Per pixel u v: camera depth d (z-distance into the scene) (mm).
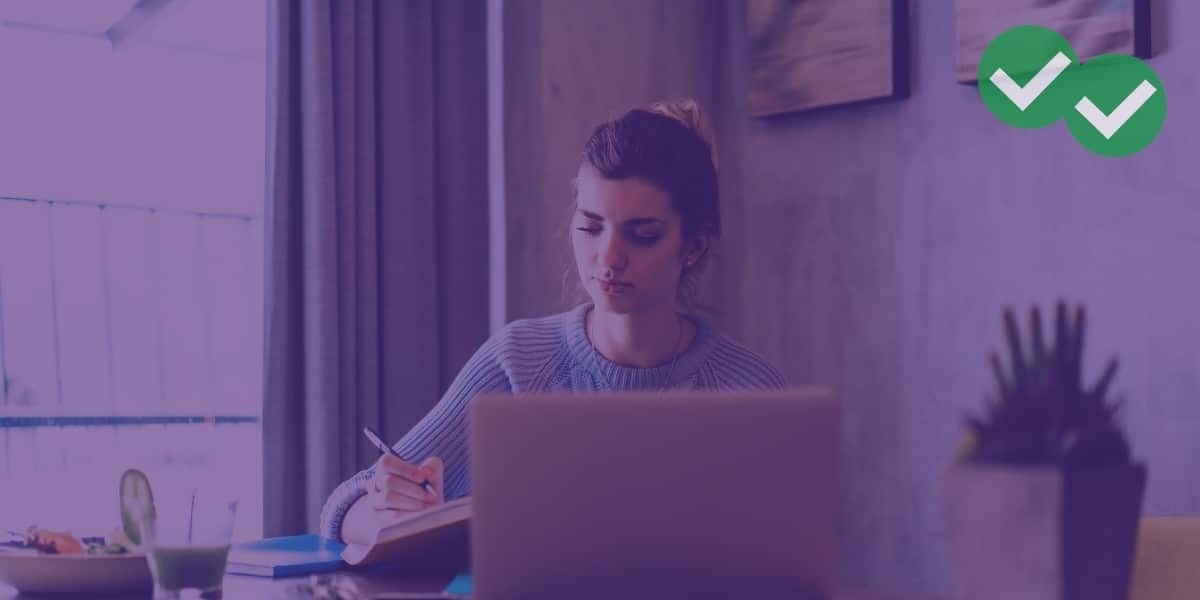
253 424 3973
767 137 3498
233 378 4098
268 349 3033
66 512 3428
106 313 4008
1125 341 2807
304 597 1354
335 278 3062
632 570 1040
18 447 3705
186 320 4074
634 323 1892
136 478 1475
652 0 3541
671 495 1037
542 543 1042
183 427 3912
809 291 3395
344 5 3125
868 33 3195
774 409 1040
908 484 3176
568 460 1041
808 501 1039
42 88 3934
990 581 873
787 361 3434
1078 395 894
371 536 1645
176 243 4039
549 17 3328
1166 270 2744
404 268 3238
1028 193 2969
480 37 3459
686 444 1038
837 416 1042
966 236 3082
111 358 4008
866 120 3283
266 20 3080
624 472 1040
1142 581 1527
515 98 3383
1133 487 876
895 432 3207
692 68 3605
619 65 3465
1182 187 2719
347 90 3121
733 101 3582
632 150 1813
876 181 3258
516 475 1045
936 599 1425
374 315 3170
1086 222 2871
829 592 1041
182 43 3842
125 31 3867
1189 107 2711
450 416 1994
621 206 1806
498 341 2023
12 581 1416
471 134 3436
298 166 3109
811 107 3318
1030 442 884
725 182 3584
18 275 3900
